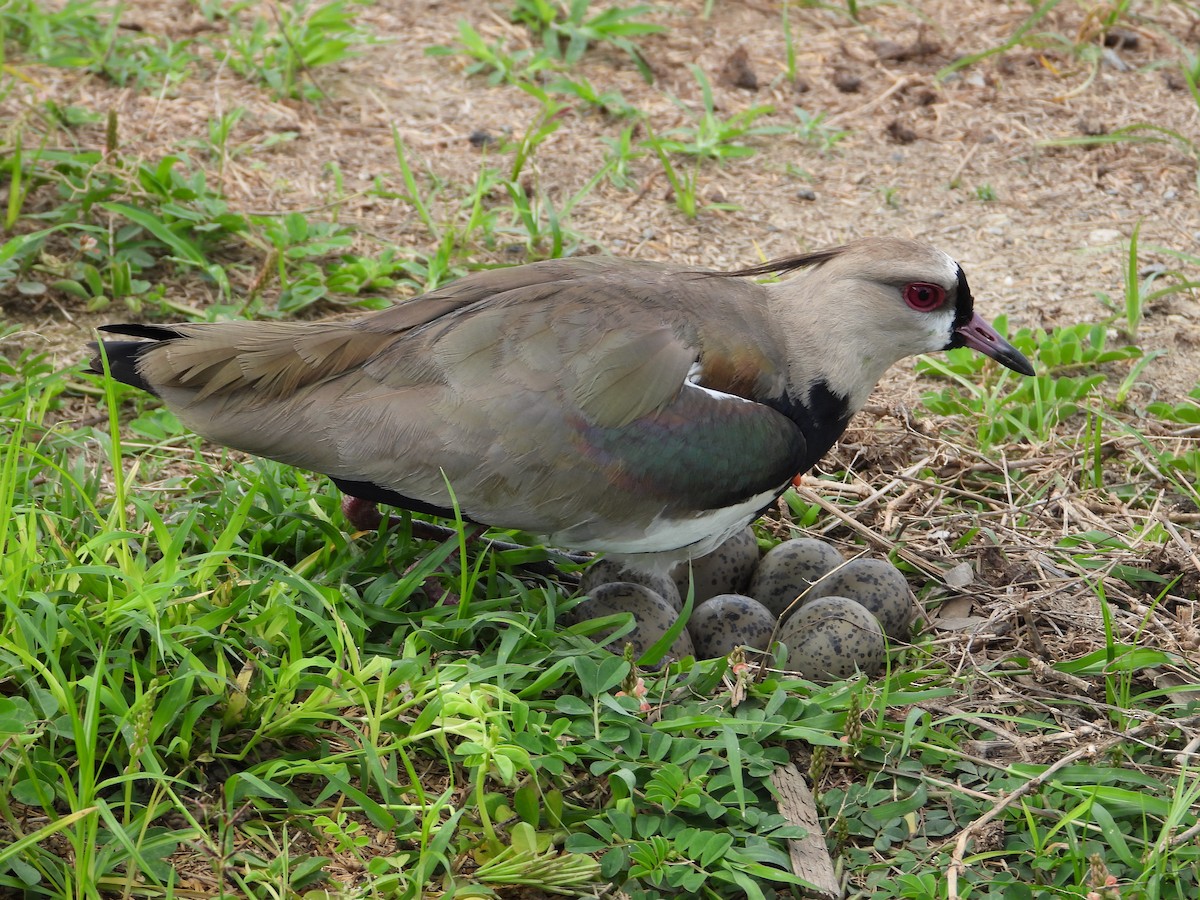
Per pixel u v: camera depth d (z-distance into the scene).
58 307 13.74
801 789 9.04
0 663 8.63
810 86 18.62
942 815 9.00
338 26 18.02
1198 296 15.27
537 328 9.80
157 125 16.42
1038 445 12.84
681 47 19.25
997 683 9.94
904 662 10.50
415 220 15.53
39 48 17.05
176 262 14.47
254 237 14.52
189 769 8.70
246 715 8.91
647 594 10.27
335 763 8.67
